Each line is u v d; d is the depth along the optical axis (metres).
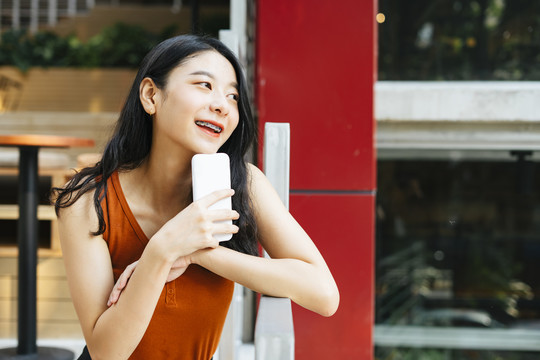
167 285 1.17
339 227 2.48
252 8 2.82
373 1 2.46
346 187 2.48
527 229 3.06
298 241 1.24
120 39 5.43
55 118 4.03
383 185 3.05
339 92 2.48
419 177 3.05
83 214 1.17
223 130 1.16
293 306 2.50
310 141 2.49
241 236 1.24
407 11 3.00
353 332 2.48
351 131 2.47
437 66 3.00
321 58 2.48
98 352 1.10
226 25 4.86
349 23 2.47
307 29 2.47
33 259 2.54
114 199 1.19
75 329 2.84
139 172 1.22
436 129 2.89
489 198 3.05
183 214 1.07
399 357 3.04
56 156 3.19
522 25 2.99
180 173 1.19
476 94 2.80
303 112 2.48
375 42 2.47
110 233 1.18
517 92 2.79
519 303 3.07
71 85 5.04
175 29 5.69
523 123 2.84
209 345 1.26
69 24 6.11
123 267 1.20
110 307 1.09
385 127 2.91
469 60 2.99
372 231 2.47
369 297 2.48
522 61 2.99
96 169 1.23
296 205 2.49
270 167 1.37
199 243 1.06
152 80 1.16
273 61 2.48
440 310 3.05
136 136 1.20
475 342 3.04
